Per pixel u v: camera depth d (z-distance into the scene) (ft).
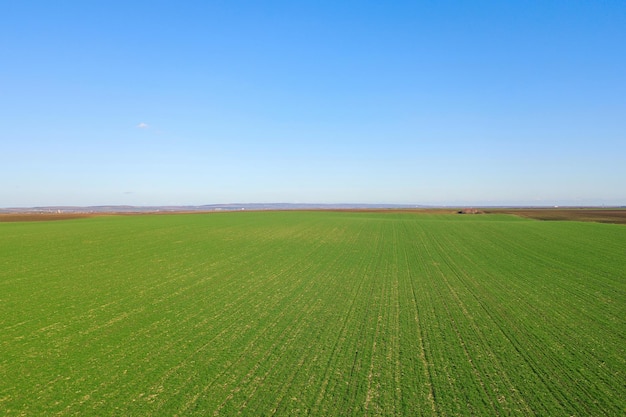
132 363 32.73
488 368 32.42
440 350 36.22
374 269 77.30
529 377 30.86
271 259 87.97
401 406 26.30
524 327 43.09
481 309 50.11
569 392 28.58
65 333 39.96
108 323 43.39
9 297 53.83
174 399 26.81
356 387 28.81
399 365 32.76
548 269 78.43
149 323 43.50
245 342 37.78
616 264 84.28
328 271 74.79
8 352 34.96
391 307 50.67
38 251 92.43
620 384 29.86
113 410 25.44
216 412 25.22
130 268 75.56
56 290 58.08
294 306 50.78
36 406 25.91
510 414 25.58
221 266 79.05
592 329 42.60
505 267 80.53
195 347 36.40
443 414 25.45
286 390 28.19
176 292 57.82
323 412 25.38
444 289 61.00
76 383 29.12
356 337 39.37
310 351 35.58
